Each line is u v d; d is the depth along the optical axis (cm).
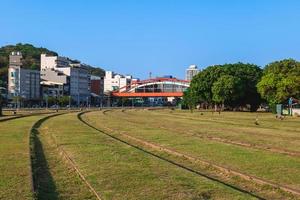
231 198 1516
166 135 4275
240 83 13538
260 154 2739
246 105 15550
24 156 2547
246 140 3784
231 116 9944
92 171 2056
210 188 1670
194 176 1920
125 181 1806
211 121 7512
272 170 2119
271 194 1659
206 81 14738
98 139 3703
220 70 14712
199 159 2484
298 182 1828
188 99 16375
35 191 1633
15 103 19538
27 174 1962
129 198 1515
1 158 2458
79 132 4491
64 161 2467
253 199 1502
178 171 2053
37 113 10712
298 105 10762
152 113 12331
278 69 11131
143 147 3344
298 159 2516
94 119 7988
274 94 10819
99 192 1611
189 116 9994
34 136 4088
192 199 1500
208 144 3372
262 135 4366
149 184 1744
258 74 14400
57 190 1700
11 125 5541
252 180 1877
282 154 2773
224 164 2297
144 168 2142
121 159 2455
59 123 6247
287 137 4134
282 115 9775
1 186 1702
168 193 1588
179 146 3212
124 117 9094
